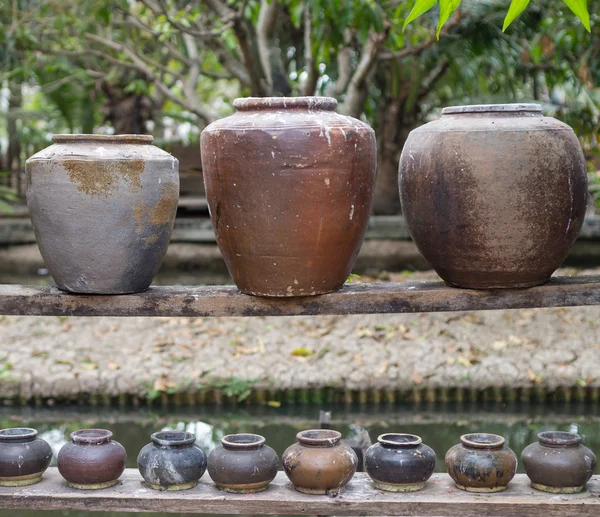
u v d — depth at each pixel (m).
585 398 4.75
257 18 4.96
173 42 6.82
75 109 7.61
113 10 5.43
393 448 2.13
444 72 6.87
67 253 1.96
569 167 1.91
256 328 5.54
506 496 2.09
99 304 1.99
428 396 4.74
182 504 2.08
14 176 8.78
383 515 2.08
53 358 5.02
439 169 1.92
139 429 4.34
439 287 2.03
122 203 1.94
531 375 4.77
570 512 2.04
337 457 2.09
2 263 7.05
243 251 1.92
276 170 1.84
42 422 4.48
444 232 1.94
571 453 2.11
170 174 2.02
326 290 1.97
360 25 4.02
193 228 6.94
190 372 4.86
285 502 2.07
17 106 8.45
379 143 7.80
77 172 1.92
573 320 5.59
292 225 1.87
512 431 4.25
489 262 1.92
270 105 1.88
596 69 5.12
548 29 4.79
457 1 1.48
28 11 5.88
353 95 4.98
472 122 1.92
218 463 2.12
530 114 1.94
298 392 4.75
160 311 1.98
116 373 4.82
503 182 1.87
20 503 2.10
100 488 2.15
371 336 5.33
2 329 5.51
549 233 1.91
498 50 5.35
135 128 7.49
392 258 7.00
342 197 1.88
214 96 9.96
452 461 2.15
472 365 4.89
